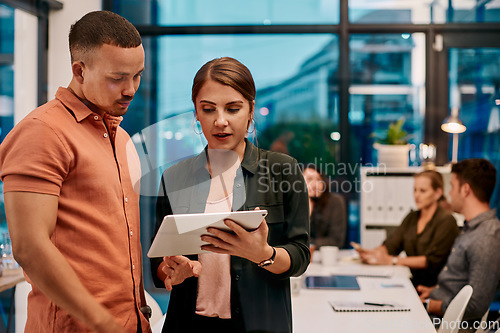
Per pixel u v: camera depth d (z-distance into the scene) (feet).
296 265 3.62
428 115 9.29
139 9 8.76
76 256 3.42
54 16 9.55
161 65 8.16
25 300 8.09
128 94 3.54
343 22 9.11
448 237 8.06
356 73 9.12
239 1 8.82
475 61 9.54
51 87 9.64
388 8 9.49
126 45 3.42
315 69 8.77
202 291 3.96
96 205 3.48
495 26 9.51
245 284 3.91
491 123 9.41
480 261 6.65
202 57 8.52
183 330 3.98
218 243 3.27
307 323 4.91
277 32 8.92
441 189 8.37
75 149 3.38
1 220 7.82
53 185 3.23
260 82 8.48
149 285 5.97
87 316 3.20
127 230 3.72
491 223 6.86
